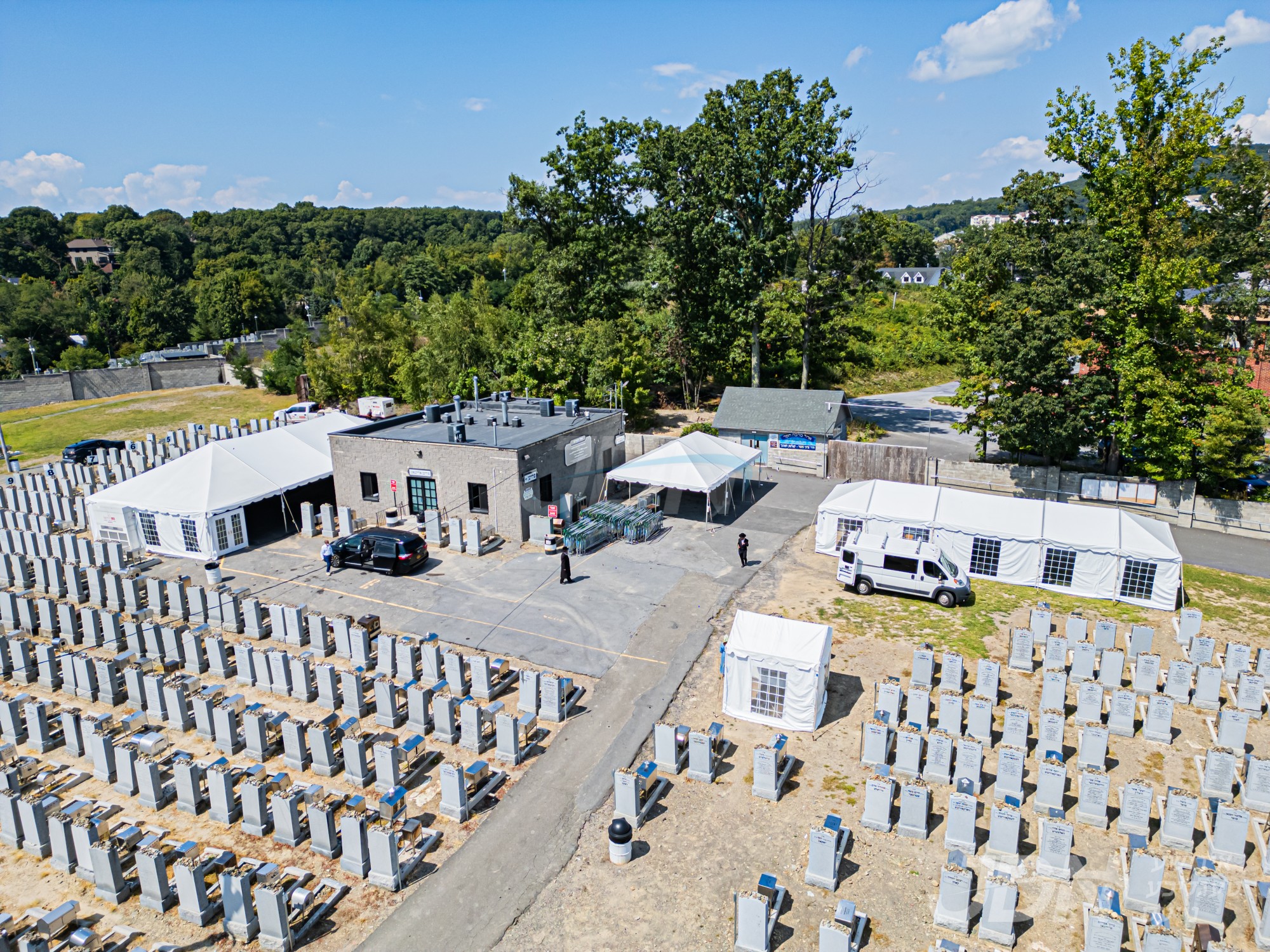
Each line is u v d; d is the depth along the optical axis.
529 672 19.52
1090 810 15.72
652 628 24.22
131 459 41.25
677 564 29.50
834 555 30.52
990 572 28.62
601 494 38.22
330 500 38.28
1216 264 36.78
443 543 31.75
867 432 51.25
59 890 14.52
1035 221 38.69
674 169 53.66
